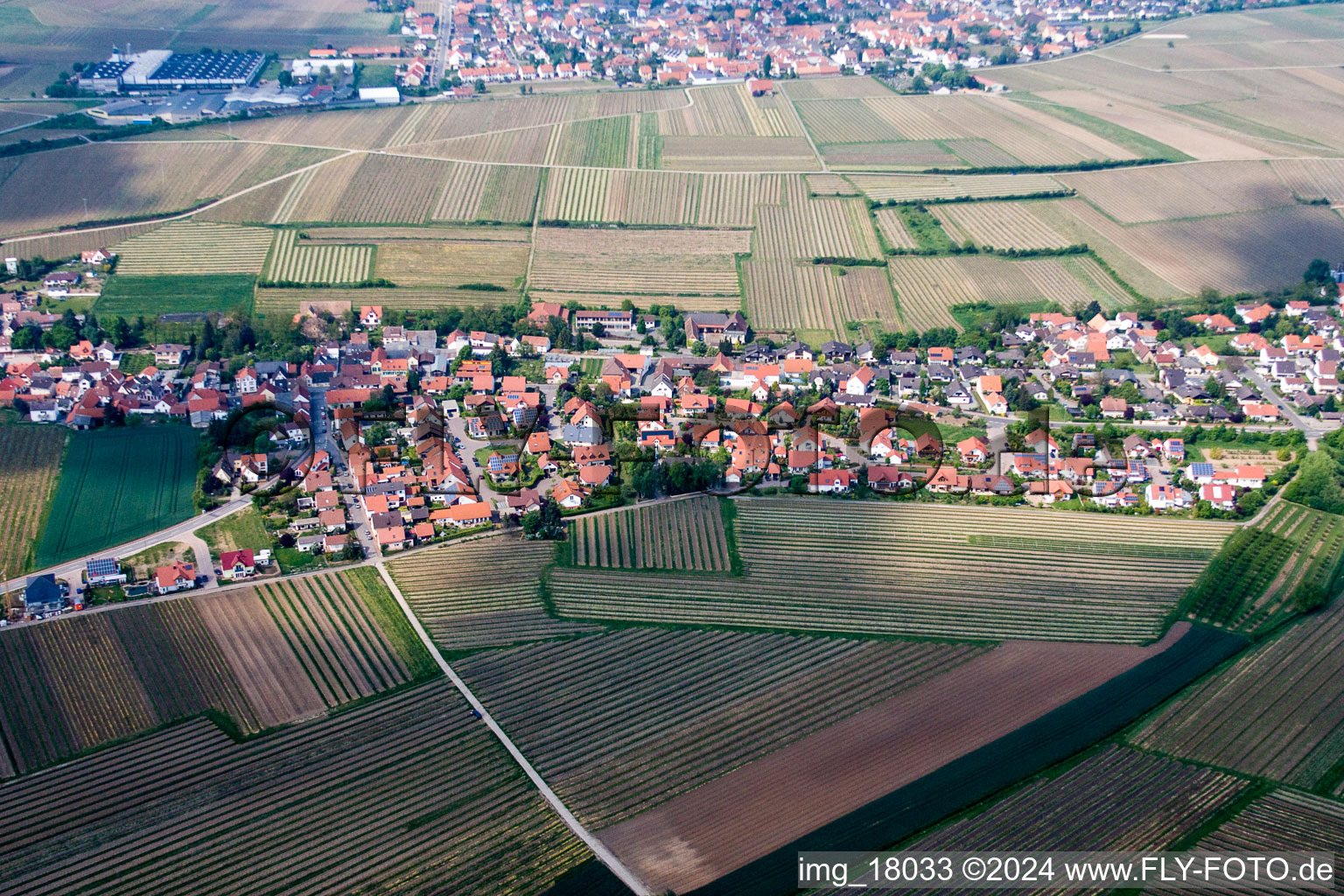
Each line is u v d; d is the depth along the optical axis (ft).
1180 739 520.42
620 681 558.15
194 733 522.47
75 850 453.99
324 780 492.13
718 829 462.19
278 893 431.84
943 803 476.95
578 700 543.80
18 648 572.51
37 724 524.93
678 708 537.24
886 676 562.25
